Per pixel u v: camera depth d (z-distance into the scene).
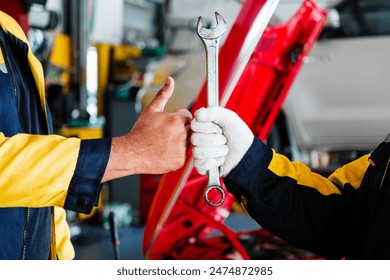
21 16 2.89
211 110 1.04
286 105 5.04
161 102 1.11
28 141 0.99
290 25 2.09
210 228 2.24
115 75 5.62
